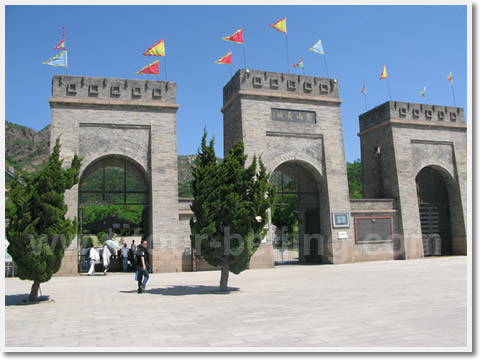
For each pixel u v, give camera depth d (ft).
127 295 57.36
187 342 29.40
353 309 42.14
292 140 106.83
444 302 45.42
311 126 108.68
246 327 34.35
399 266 93.50
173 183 94.99
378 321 35.76
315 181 111.14
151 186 93.76
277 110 106.42
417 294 52.01
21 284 71.77
